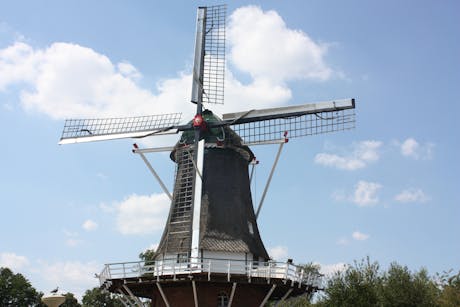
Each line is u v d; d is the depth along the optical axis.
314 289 24.62
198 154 25.39
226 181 25.75
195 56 28.70
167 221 25.72
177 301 22.67
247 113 26.62
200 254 23.14
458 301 38.12
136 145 26.48
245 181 26.80
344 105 25.50
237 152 26.86
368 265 37.25
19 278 56.12
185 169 25.70
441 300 38.56
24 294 54.97
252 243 24.77
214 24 29.78
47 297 17.23
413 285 35.72
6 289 54.19
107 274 22.88
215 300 22.16
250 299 23.05
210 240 23.58
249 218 25.78
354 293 34.00
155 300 24.06
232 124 26.64
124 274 22.56
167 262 23.59
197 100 27.59
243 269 23.30
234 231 24.41
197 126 26.00
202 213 24.50
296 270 22.84
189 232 23.70
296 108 26.22
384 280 36.78
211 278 21.27
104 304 64.19
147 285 23.20
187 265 22.80
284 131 26.17
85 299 64.12
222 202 25.08
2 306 53.72
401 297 35.00
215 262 23.22
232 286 22.52
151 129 27.31
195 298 21.14
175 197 25.33
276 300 27.12
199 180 24.73
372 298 34.16
